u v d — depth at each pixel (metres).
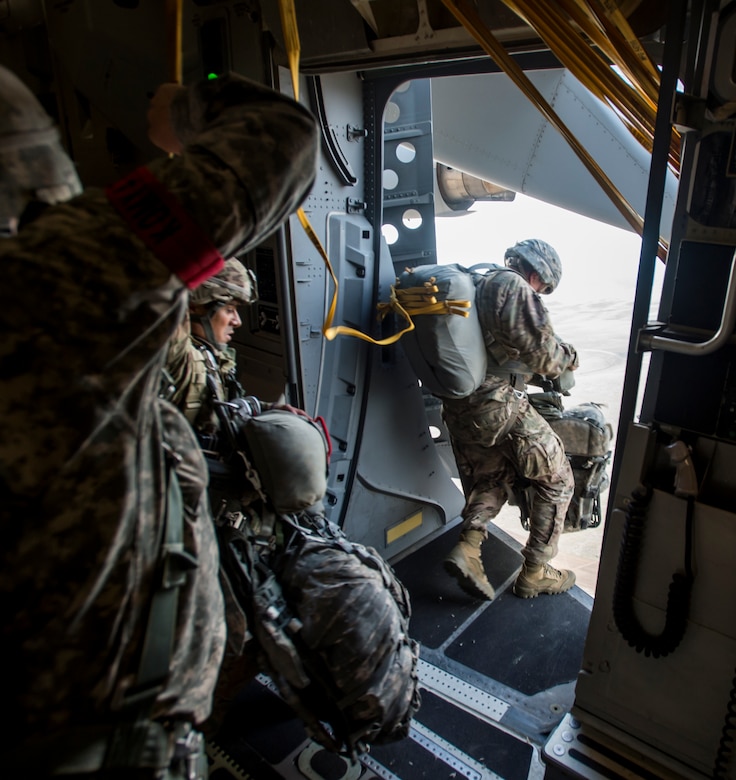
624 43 1.35
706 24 1.26
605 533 1.62
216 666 1.00
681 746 1.59
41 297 0.61
